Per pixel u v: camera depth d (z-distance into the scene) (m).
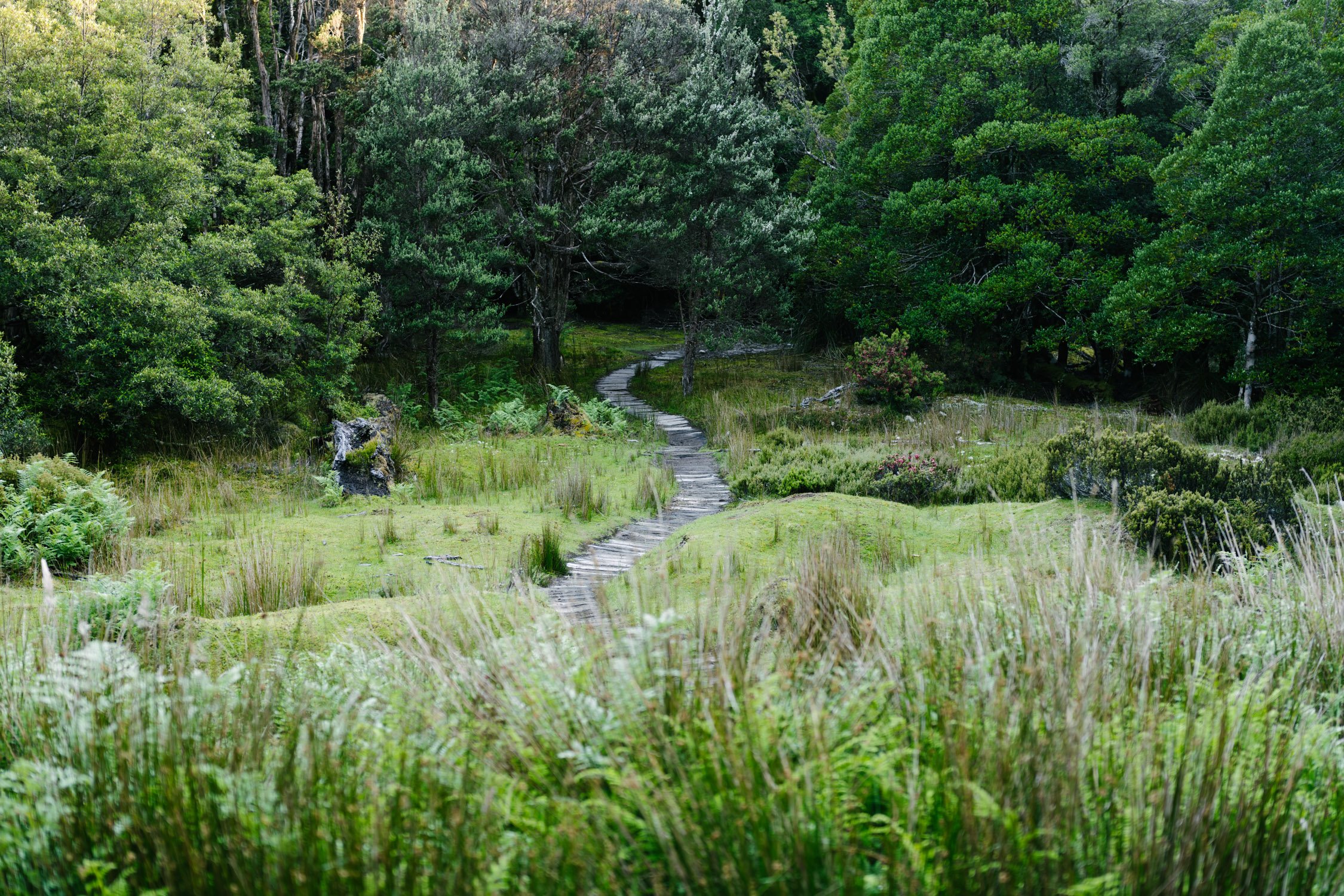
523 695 2.66
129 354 13.83
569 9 24.56
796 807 2.00
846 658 3.08
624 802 2.21
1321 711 3.12
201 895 2.01
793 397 22.94
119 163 13.83
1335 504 9.39
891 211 25.80
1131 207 24.94
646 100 23.25
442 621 3.96
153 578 5.96
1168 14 24.22
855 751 2.44
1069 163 25.27
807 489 12.75
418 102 21.61
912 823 1.98
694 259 23.72
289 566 8.10
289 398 17.48
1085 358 29.94
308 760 2.41
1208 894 2.01
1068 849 1.99
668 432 20.38
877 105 27.53
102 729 2.66
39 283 13.05
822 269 28.16
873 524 9.39
